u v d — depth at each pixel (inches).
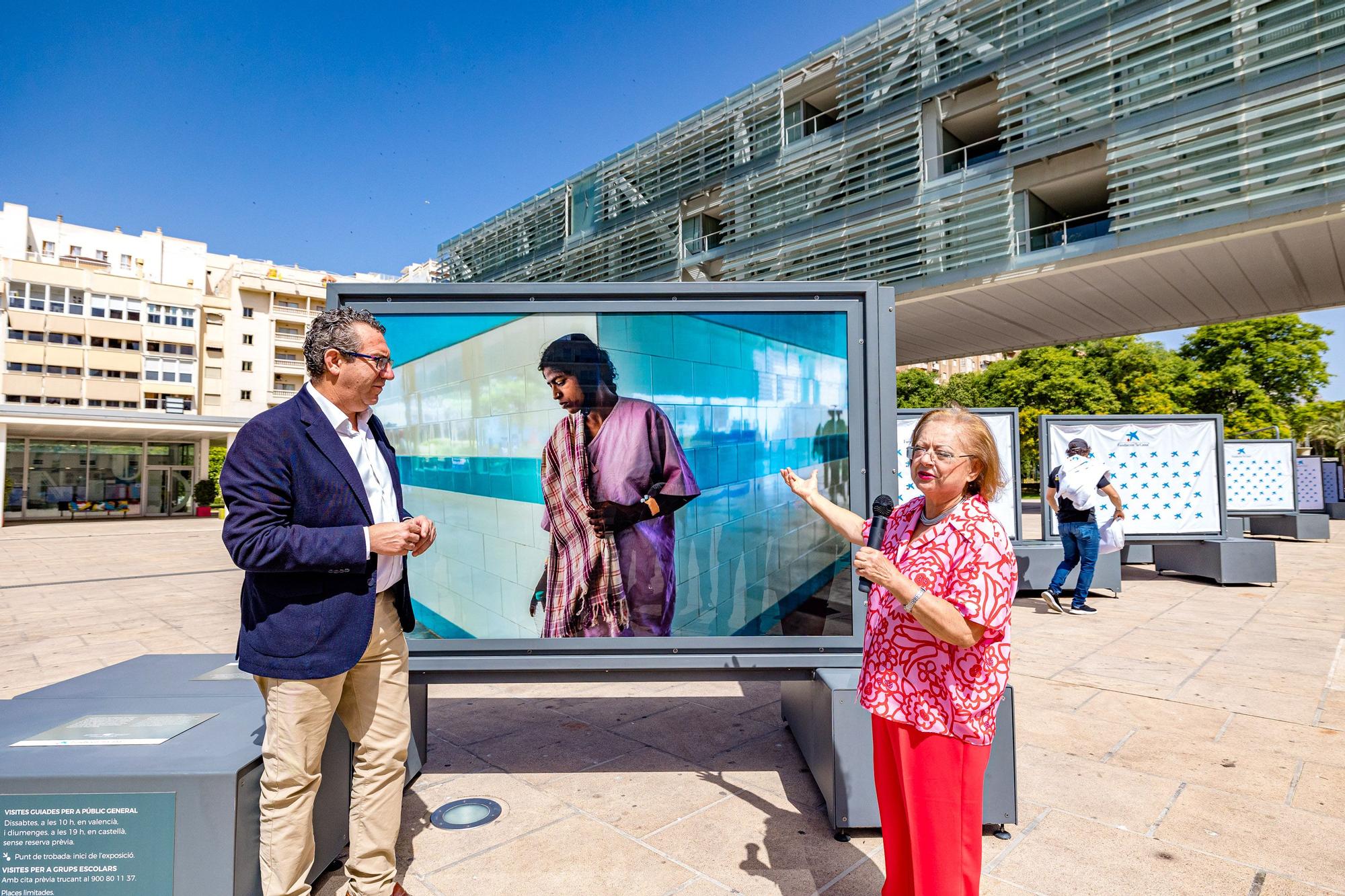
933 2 723.4
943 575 66.7
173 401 1841.8
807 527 123.8
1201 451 353.7
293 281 2116.1
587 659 120.3
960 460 67.3
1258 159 515.8
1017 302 714.8
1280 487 561.3
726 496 124.2
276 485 75.5
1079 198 689.6
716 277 953.5
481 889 92.0
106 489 1236.5
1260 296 684.7
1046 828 107.4
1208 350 1514.5
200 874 78.6
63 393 1680.6
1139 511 354.0
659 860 99.1
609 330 123.9
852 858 99.8
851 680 111.9
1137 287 655.8
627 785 125.0
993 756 105.7
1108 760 133.3
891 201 749.9
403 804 117.9
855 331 124.6
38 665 218.1
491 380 124.6
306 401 81.1
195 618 296.2
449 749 143.9
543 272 1219.2
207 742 87.8
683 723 159.5
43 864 78.7
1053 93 633.0
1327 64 489.4
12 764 80.8
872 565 64.3
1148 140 572.1
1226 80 530.6
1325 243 535.5
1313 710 160.7
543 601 124.1
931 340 896.9
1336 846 101.7
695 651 121.5
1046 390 1519.4
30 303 1649.9
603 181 1120.8
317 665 76.7
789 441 125.0
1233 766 130.0
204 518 1243.2
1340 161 475.5
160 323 1835.6
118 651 237.8
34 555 593.0
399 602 90.7
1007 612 66.0
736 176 921.5
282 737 78.0
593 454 124.1
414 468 124.7
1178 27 557.0
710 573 124.0
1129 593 325.4
